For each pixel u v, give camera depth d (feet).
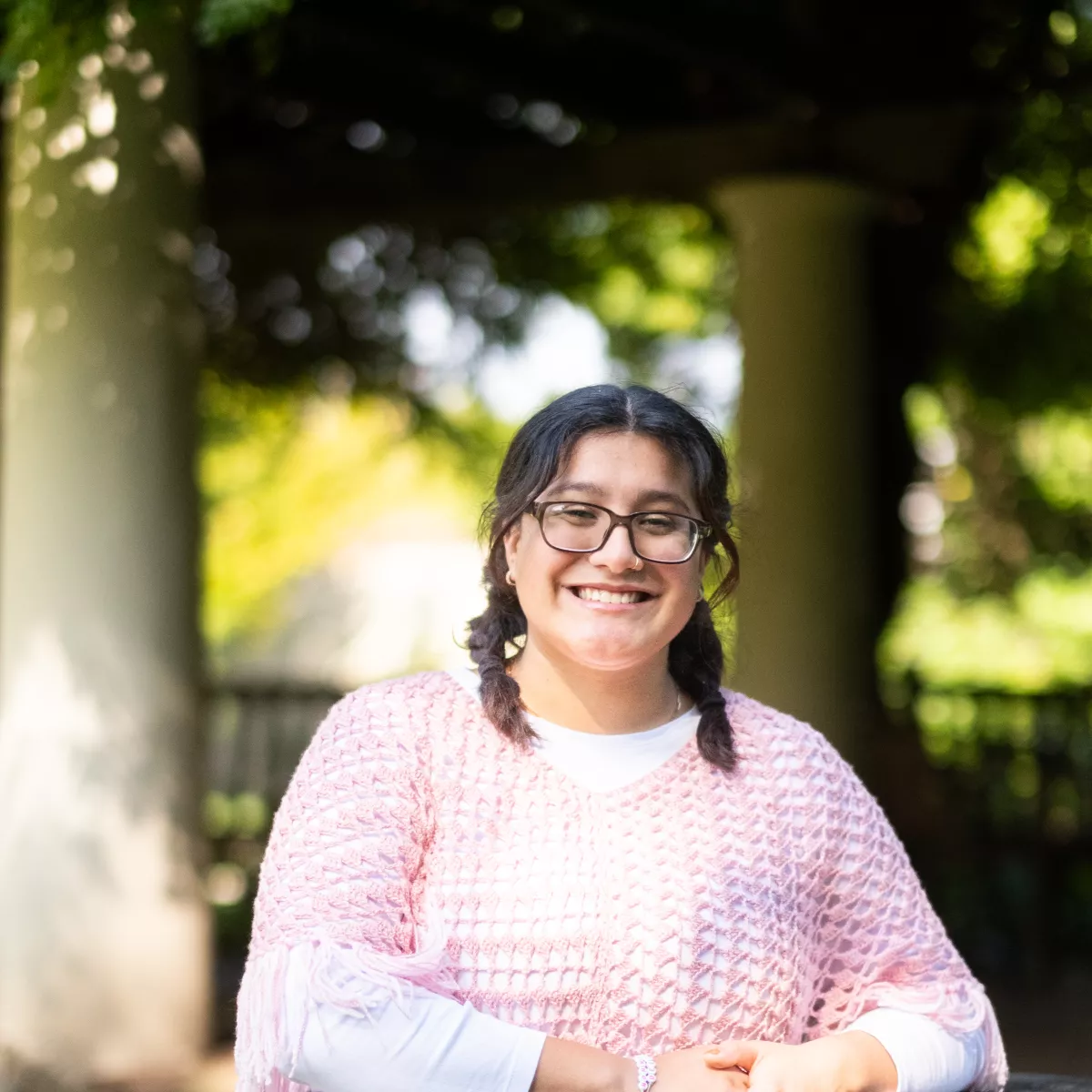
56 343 18.19
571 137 26.09
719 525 7.68
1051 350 32.76
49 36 14.26
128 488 18.20
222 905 29.60
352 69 24.34
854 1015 7.84
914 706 29.73
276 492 59.52
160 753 18.26
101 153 18.12
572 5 20.88
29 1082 17.51
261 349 32.37
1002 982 27.48
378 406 35.76
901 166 23.73
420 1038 6.88
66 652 17.99
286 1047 6.91
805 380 24.50
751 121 23.65
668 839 7.52
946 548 50.26
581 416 7.51
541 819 7.46
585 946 7.30
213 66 23.40
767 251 24.45
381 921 7.13
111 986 17.81
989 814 29.48
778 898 7.59
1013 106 23.02
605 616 7.43
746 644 24.84
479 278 32.68
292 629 83.35
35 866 17.72
